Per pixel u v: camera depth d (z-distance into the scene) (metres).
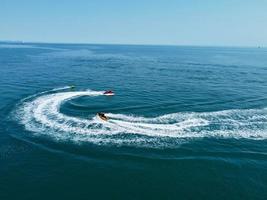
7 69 79.69
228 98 47.34
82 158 25.22
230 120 35.59
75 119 34.38
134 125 32.78
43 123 32.94
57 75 71.19
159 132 31.05
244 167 24.30
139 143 28.23
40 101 42.62
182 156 25.92
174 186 21.47
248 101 45.56
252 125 34.03
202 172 23.39
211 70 91.62
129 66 99.00
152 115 36.59
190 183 21.88
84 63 107.00
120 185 21.48
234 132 31.70
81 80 64.25
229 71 89.75
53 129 31.20
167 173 23.16
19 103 41.31
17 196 20.02
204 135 30.66
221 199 20.11
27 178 22.14
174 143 28.48
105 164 24.31
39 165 24.05
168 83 62.19
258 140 29.80
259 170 23.88
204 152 26.77
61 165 24.09
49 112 37.00
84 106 40.06
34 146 27.25
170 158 25.50
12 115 35.69
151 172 23.27
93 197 20.08
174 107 40.53
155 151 26.73
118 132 30.70
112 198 20.02
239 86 60.06
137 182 21.89
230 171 23.64
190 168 23.97
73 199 19.83
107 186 21.34
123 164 24.36
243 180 22.38
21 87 53.41
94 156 25.59
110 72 80.38
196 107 40.91
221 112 38.81
